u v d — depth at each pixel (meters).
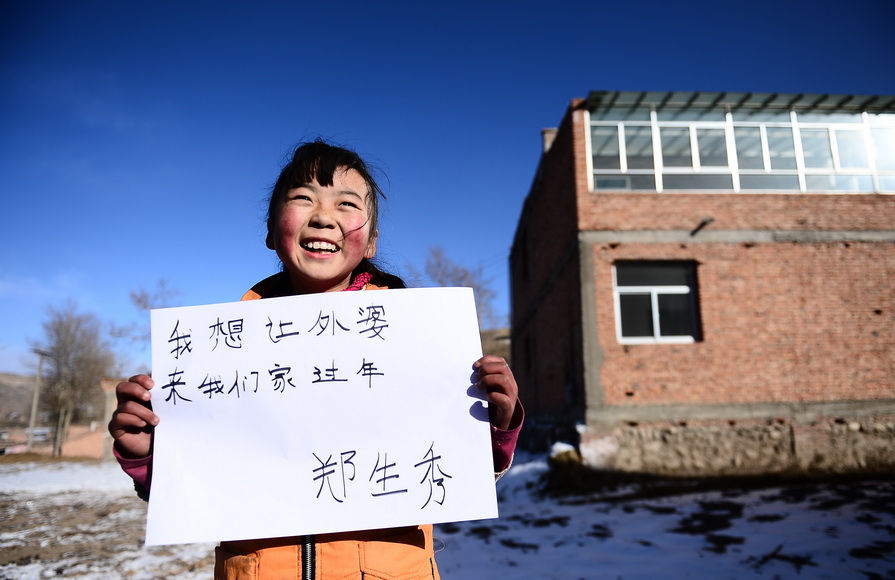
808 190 9.72
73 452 22.17
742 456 8.56
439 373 1.25
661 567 4.13
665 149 9.88
